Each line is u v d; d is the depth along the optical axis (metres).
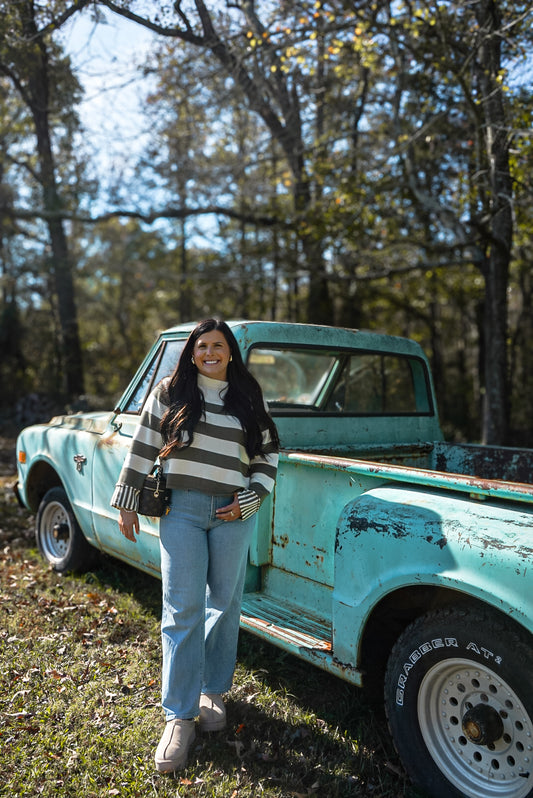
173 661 2.45
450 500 2.33
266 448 2.54
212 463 2.42
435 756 2.28
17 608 3.91
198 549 2.44
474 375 20.80
